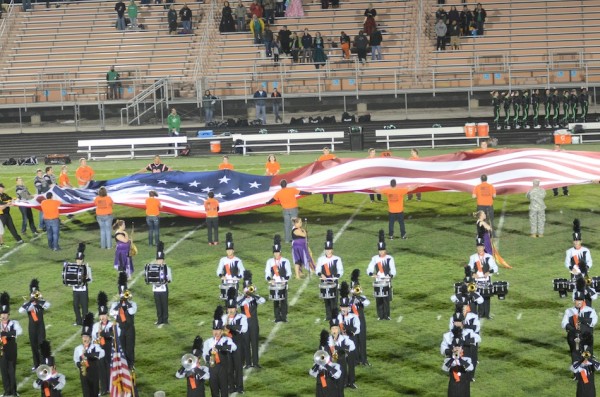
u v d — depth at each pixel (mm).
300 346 33375
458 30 79062
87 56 81812
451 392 28312
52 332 35312
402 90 75375
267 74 77875
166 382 31125
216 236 45031
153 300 38094
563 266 40156
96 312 36812
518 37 79812
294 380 30922
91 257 43906
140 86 77062
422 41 80000
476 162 50312
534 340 33125
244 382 30922
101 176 61844
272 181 50062
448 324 34719
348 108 76188
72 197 48219
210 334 34531
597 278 33594
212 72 79188
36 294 32562
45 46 83000
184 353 33125
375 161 50531
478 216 39312
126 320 31797
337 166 50531
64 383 28594
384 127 70312
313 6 83375
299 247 39562
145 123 73938
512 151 50812
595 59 77625
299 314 36156
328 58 79438
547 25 80438
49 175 50750
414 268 40500
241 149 68500
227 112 74625
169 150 68875
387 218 48531
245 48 80562
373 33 78375
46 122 77438
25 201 47188
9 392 30781
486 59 78438
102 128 73250
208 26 82688
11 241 47062
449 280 38875
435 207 50531
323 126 70812
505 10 81375
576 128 66875
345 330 30125
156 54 81312
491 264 34781
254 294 31844
